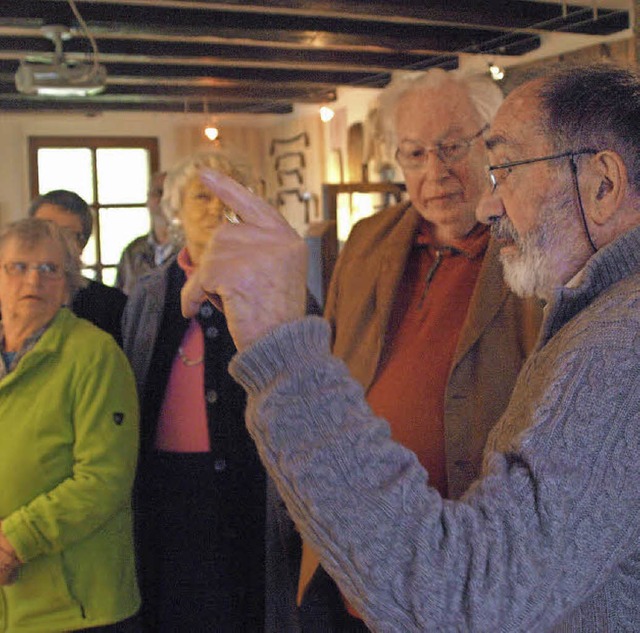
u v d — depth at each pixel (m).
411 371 1.69
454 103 1.72
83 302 2.47
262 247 0.89
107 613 1.85
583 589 0.78
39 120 8.97
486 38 5.64
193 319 2.05
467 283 1.70
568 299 0.94
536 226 0.99
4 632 1.84
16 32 5.49
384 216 1.93
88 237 3.01
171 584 2.01
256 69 7.07
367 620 0.80
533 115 0.98
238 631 1.99
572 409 0.80
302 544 1.89
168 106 8.72
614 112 0.94
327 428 0.83
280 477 0.84
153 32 5.05
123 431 1.88
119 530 1.90
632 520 0.78
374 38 5.40
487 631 0.75
